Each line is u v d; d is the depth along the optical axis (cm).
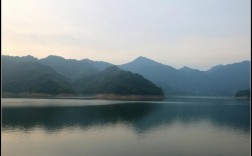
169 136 3844
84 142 3400
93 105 9519
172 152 2980
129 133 4041
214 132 4209
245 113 7206
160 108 8875
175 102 13312
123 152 2950
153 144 3331
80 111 7169
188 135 3931
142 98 16712
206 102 13788
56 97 17475
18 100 12581
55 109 7606
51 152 2942
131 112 7206
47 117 5759
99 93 18675
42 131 4122
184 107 9494
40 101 11862
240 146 3294
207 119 5791
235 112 7500
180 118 5934
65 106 8794
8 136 3725
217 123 5191
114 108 8412
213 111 7825
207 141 3547
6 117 5653
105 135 3866
